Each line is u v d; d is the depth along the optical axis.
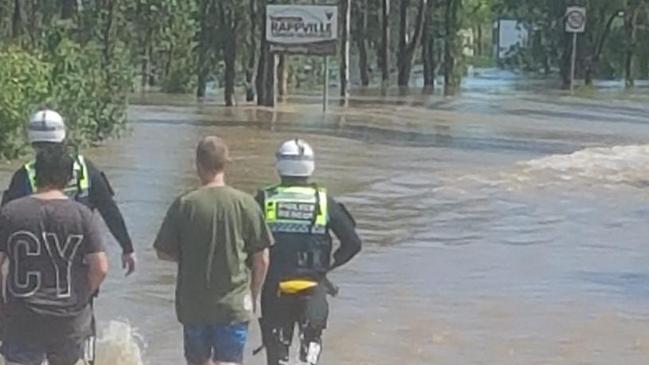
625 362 18.55
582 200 35.22
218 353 14.37
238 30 69.69
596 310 21.86
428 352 18.78
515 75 128.50
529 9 128.62
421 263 25.62
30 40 51.25
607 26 116.19
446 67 100.62
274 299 15.26
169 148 44.94
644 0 118.19
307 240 15.34
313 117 61.78
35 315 12.64
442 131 56.38
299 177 15.47
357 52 108.06
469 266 25.45
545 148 49.28
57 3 74.81
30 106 39.25
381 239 28.27
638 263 26.25
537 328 20.48
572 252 27.33
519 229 30.12
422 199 34.62
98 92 45.66
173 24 82.38
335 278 23.92
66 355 12.82
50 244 12.62
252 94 71.69
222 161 14.48
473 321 20.80
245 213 14.37
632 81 116.31
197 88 78.44
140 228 28.14
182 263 14.32
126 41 79.88
